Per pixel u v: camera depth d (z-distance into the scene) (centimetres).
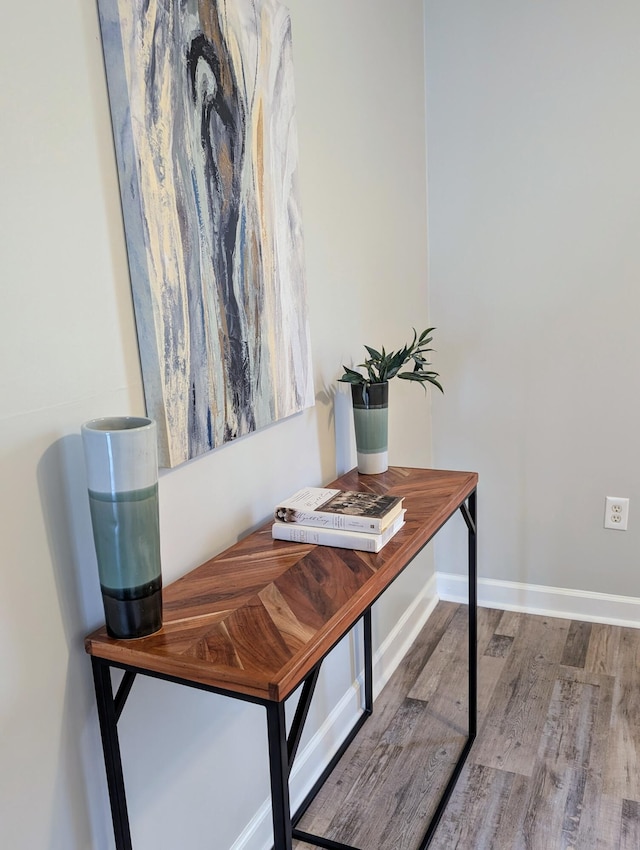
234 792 142
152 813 118
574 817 159
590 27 213
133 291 106
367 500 136
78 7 94
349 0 178
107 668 99
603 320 229
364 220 194
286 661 89
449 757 181
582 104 218
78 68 95
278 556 125
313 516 130
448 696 208
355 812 164
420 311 246
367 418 171
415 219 235
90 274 98
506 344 244
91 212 98
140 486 92
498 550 261
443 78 235
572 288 231
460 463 261
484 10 224
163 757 119
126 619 95
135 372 108
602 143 218
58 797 98
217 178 121
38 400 92
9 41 85
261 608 104
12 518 89
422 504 149
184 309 114
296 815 161
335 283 178
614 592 246
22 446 90
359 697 200
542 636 241
